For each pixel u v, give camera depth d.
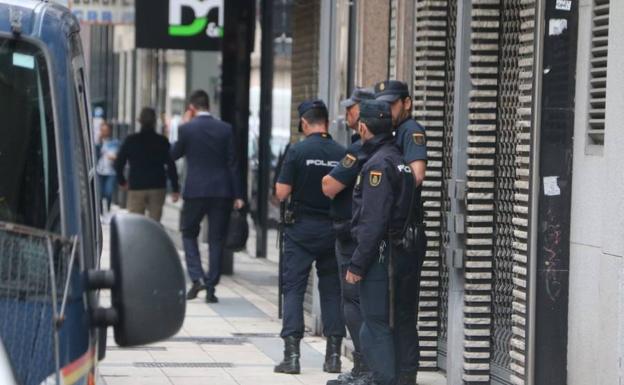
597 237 17.97
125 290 8.70
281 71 39.56
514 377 19.61
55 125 9.37
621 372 16.92
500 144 21.06
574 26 18.72
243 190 35.41
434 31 23.48
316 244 23.73
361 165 21.00
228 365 25.11
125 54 87.69
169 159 39.59
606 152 17.28
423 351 23.67
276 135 41.00
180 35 38.75
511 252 20.53
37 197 9.23
